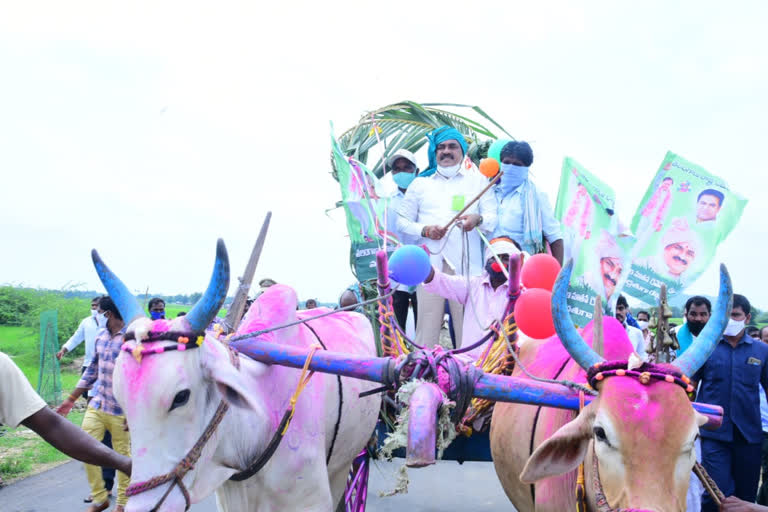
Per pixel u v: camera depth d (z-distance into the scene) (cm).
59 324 1953
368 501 635
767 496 598
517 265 363
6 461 801
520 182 534
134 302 280
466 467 782
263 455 308
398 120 641
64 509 629
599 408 235
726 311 246
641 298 437
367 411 397
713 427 263
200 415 267
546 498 296
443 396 294
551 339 379
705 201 427
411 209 558
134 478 250
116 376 261
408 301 547
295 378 331
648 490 217
